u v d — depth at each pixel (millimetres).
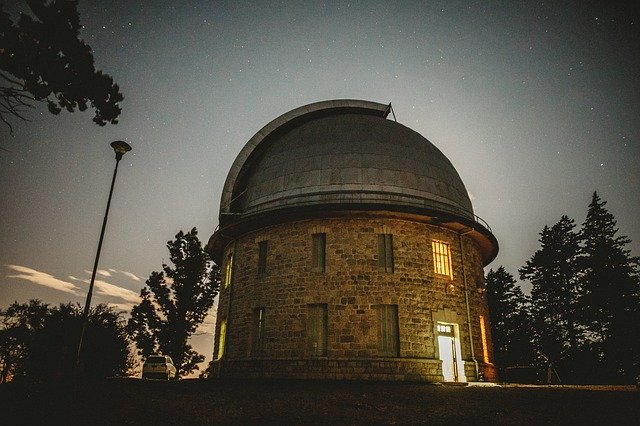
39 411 8906
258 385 14367
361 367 15797
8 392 10500
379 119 23062
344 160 19672
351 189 18828
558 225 35750
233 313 19281
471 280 19188
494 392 12641
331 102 24359
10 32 10398
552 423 8414
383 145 20438
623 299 30375
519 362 33281
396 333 16531
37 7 10859
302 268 17641
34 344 19781
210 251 23750
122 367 25797
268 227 19219
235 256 20391
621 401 10539
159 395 11461
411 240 17922
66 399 10180
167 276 37531
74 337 21250
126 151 13867
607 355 30375
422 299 17203
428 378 15883
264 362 16875
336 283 17016
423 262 17797
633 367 29500
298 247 18047
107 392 11477
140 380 16141
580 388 14461
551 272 34438
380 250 17656
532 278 35469
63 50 11125
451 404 10562
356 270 17125
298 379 16000
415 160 20484
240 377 17281
